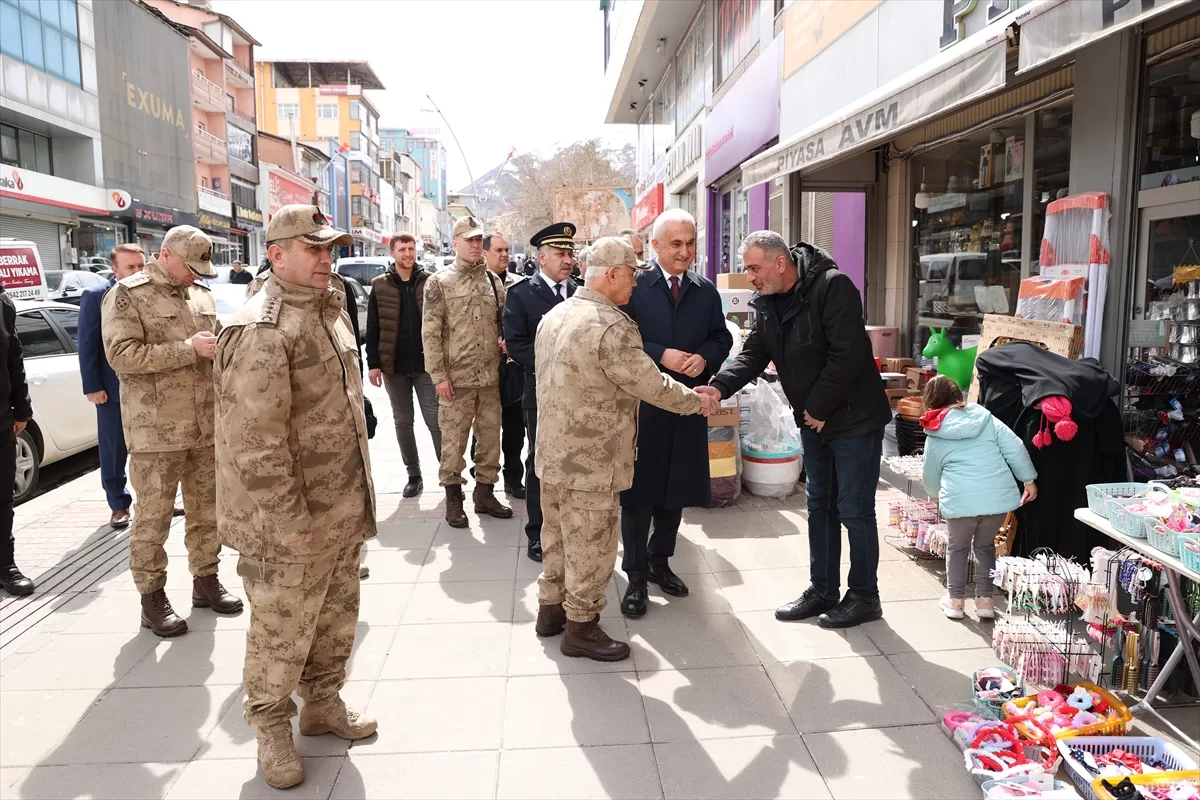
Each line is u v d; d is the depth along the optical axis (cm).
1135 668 310
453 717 308
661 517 416
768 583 433
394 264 598
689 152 1867
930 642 362
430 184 13888
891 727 296
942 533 441
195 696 329
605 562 345
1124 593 325
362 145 6925
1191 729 290
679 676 336
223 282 1448
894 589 421
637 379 323
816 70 808
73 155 2480
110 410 537
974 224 701
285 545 251
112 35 2623
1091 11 315
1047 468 383
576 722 303
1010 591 343
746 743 287
